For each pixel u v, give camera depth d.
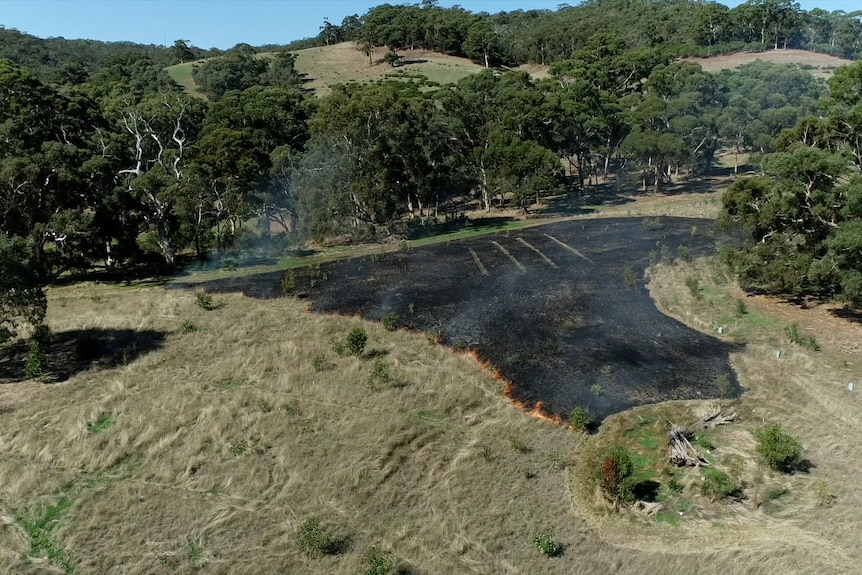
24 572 16.55
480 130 69.81
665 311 34.31
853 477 19.48
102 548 17.48
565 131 69.12
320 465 20.91
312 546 17.08
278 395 25.53
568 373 27.17
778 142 36.94
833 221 31.19
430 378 26.80
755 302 34.66
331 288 41.22
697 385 25.78
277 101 80.88
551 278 41.00
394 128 56.75
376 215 57.38
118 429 23.22
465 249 50.81
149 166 65.56
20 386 27.12
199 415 24.00
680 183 74.44
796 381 25.52
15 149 46.47
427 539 17.56
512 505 18.91
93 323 34.34
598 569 16.38
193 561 16.91
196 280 45.16
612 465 18.78
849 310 32.38
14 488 19.94
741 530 17.41
